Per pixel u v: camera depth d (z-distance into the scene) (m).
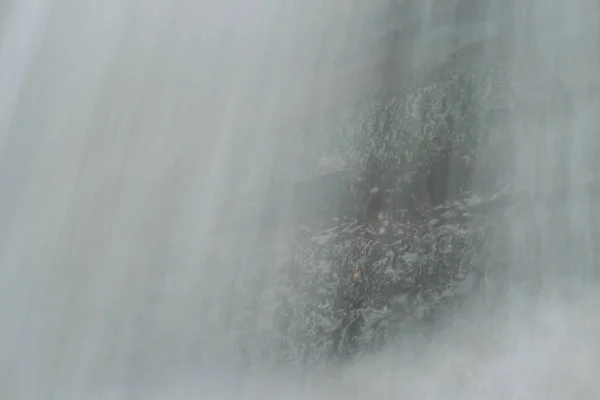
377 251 6.74
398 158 7.17
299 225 7.46
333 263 6.94
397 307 6.34
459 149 6.84
